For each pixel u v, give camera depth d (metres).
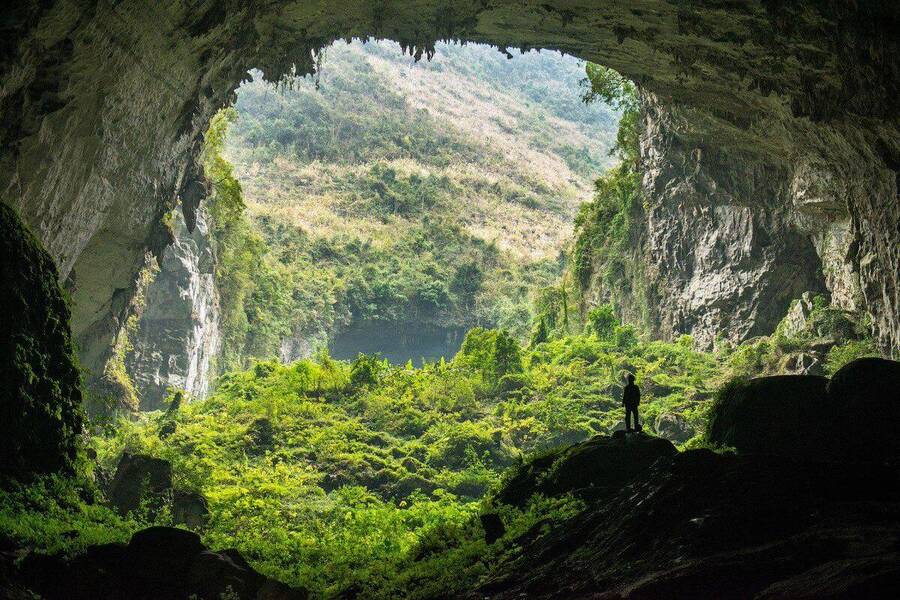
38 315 16.84
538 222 148.62
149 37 24.92
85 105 23.94
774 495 10.88
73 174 25.14
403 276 113.88
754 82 32.59
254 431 39.47
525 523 15.02
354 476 34.97
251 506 27.95
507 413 43.56
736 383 16.52
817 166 38.53
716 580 9.10
